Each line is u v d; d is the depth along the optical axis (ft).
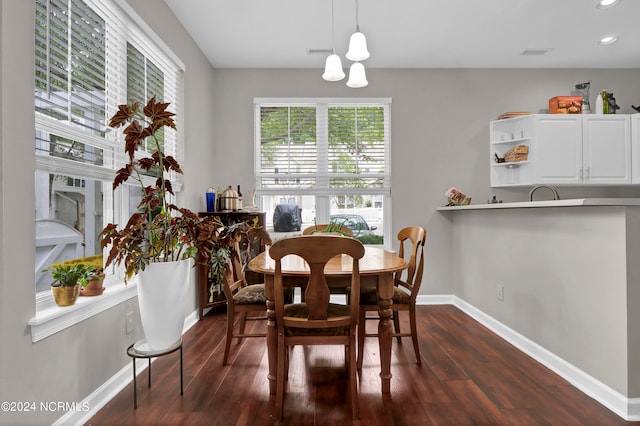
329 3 8.84
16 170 4.41
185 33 10.07
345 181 12.94
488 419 5.44
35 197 4.85
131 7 7.08
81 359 5.47
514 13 9.32
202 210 11.43
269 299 6.03
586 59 12.14
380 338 6.18
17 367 4.33
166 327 6.04
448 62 12.34
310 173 12.85
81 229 6.30
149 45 8.04
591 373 6.22
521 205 7.40
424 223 12.78
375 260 6.98
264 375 6.93
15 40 4.40
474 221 10.91
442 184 12.79
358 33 7.39
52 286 5.20
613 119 11.73
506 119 12.27
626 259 5.55
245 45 11.03
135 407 5.77
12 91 4.35
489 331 9.50
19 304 4.39
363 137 12.88
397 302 7.38
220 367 7.29
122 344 6.66
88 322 5.66
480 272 10.48
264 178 12.85
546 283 7.44
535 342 7.80
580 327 6.48
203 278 10.51
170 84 9.39
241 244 9.02
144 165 6.36
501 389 6.33
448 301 12.68
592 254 6.22
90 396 5.66
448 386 6.44
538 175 11.60
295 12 9.23
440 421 5.39
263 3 8.84
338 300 12.63
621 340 5.62
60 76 5.42
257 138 12.83
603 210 5.98
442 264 12.75
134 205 7.93
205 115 11.76
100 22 6.40
